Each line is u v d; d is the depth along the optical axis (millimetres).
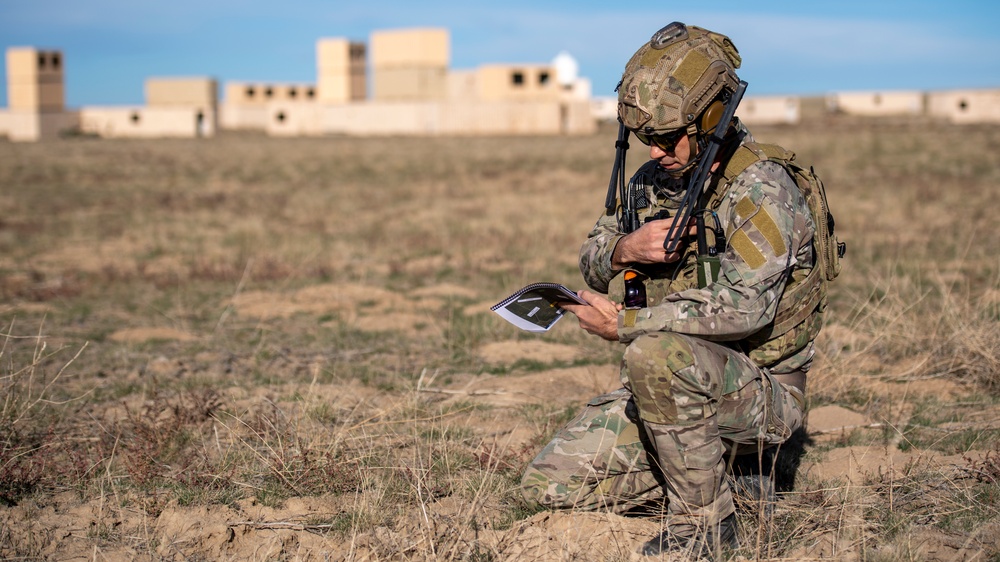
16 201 19688
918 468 3795
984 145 34156
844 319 6414
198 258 11617
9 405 4539
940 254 9992
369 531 3330
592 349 6398
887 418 4578
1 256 12133
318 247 12211
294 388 5344
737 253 2885
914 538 3135
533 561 2994
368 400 5141
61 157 37438
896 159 28438
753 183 2932
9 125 63031
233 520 3486
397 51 68812
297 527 3418
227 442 4316
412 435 4449
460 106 62344
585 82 80812
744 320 2859
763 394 3004
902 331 5949
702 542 2846
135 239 13883
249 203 19516
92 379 5828
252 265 10609
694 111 2883
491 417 4859
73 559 3201
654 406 2893
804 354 3219
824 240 3082
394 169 29688
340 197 20906
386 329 7254
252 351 6629
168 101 75625
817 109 99375
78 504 3701
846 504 3324
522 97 65375
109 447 4309
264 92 84375
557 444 3340
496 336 6883
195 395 4848
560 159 32688
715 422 2920
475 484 3752
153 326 7625
